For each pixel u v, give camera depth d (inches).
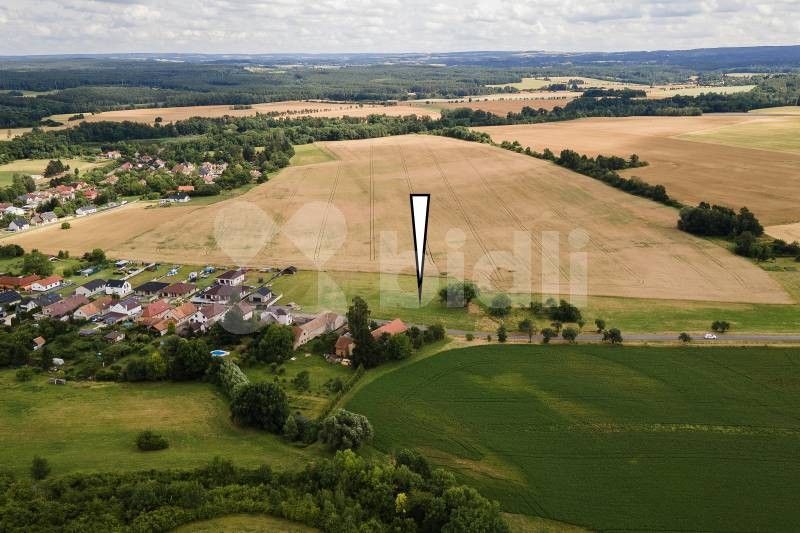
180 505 2434.8
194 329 4269.2
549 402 3262.8
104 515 2362.2
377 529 2322.8
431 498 2416.3
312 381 3553.2
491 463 2768.2
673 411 3154.5
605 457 2800.2
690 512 2453.2
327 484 2529.5
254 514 2416.3
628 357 3747.5
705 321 4252.0
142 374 3563.0
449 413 3174.2
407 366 3700.8
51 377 3617.1
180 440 2938.0
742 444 2874.0
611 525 2393.0
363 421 2933.1
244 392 3110.2
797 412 3129.9
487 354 3836.1
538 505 2500.0
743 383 3410.4
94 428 3038.9
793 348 3811.5
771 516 2428.6
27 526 2305.6
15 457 2768.2
